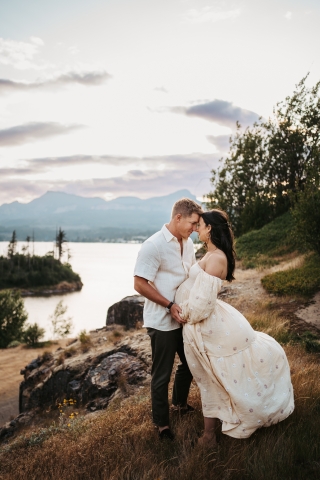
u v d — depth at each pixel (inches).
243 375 124.3
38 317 2593.5
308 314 357.7
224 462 119.0
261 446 123.2
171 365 142.9
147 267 137.7
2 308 1550.2
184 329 133.4
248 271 611.2
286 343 289.4
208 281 124.3
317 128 898.1
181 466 119.6
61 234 6003.9
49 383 381.7
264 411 122.9
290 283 437.7
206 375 131.6
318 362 235.0
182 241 146.1
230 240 133.0
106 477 120.0
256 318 350.6
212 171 1050.1
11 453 191.0
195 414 152.1
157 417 141.8
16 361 1034.7
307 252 583.8
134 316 470.6
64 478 126.1
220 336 126.4
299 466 117.2
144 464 123.2
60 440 173.0
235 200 1020.5
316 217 502.0
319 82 886.4
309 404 148.0
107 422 165.3
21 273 4335.6
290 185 924.6
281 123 932.6
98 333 482.0
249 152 976.9
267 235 757.9
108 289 4404.5
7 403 671.8
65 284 4399.6
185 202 138.6
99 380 305.0
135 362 301.6
